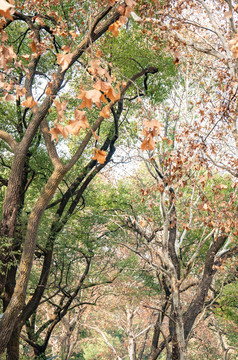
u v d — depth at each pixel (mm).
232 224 9461
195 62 9680
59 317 15305
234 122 7879
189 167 8883
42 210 8125
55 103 3082
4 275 8930
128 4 3205
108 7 7754
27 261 7938
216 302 17500
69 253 15398
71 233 14797
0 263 8539
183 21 7598
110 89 2488
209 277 12539
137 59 12812
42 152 14648
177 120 11781
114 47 11883
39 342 17859
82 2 10258
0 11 1823
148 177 19609
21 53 13539
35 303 12359
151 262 11430
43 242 12195
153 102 13477
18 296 7766
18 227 10969
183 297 21875
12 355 11430
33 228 8055
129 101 14078
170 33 7488
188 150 8898
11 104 13844
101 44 11922
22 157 8773
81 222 15445
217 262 12570
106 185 19719
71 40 9727
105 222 16391
